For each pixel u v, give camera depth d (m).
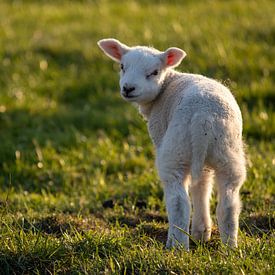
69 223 9.84
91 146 14.55
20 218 10.02
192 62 18.64
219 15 23.72
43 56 20.56
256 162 12.52
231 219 8.21
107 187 12.35
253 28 21.06
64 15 25.66
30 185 12.88
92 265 7.99
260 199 10.93
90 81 18.83
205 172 8.96
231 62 18.36
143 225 9.86
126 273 7.89
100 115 16.42
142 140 14.77
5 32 22.88
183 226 8.18
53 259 8.30
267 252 8.07
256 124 14.77
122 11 25.95
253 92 16.59
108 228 9.95
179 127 8.14
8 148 14.43
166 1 27.58
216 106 8.14
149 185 11.94
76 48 20.97
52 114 16.84
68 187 12.64
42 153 14.09
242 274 7.39
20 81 18.91
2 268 8.20
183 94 8.71
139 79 9.59
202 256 7.95
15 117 16.70
